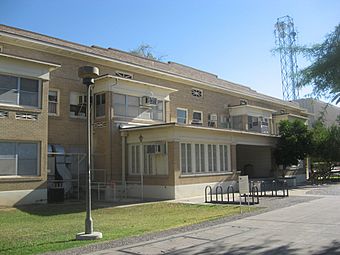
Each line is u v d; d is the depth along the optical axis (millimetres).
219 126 36062
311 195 22000
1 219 14750
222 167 26094
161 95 27266
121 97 24625
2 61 18766
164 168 22500
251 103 41031
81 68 11289
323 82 6695
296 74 6930
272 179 30562
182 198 22234
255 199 20188
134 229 12078
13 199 18547
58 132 23312
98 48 26766
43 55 23078
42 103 20016
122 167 24078
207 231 11156
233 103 38312
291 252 8156
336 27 6430
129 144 24375
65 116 23766
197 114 33750
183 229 11680
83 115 24781
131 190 23812
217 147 25859
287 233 10375
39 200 19438
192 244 9375
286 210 15438
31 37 22906
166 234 10898
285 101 46031
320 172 38062
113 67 26672
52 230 12133
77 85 24531
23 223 13703
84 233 10750
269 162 34156
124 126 24453
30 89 19766
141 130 23562
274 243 9117
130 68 27594
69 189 22109
